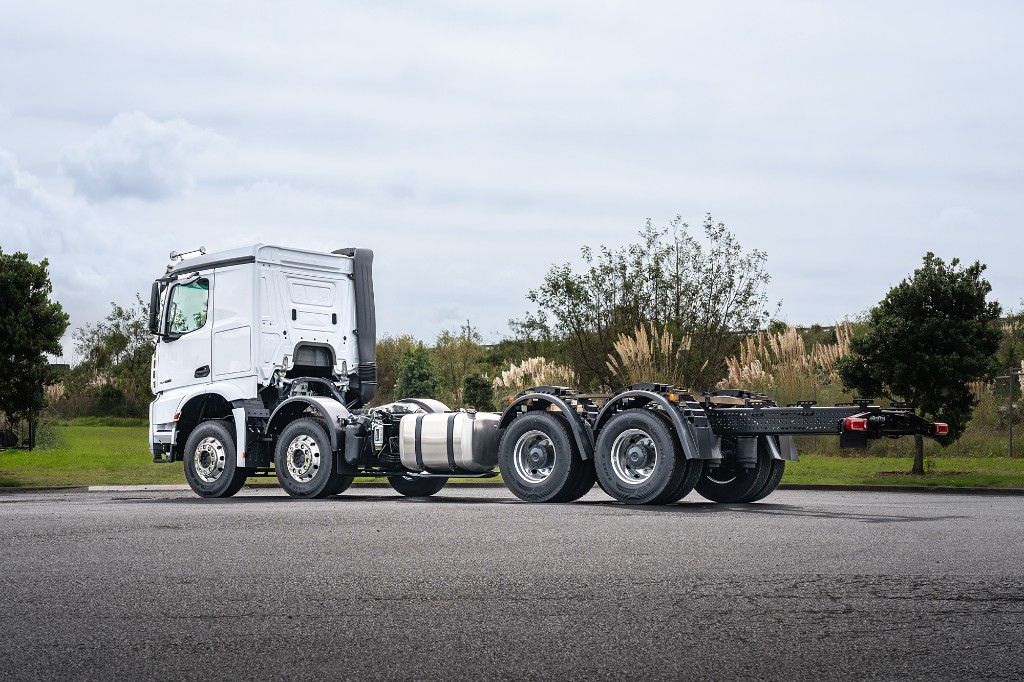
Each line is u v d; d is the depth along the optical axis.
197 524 9.72
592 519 10.14
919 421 11.65
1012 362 25.56
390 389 47.50
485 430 14.10
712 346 24.70
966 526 9.50
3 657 4.62
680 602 5.77
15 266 24.80
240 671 4.39
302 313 15.14
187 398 15.13
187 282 15.41
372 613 5.50
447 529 9.20
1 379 24.61
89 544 8.26
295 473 14.49
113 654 4.67
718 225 25.41
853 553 7.62
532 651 4.71
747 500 13.09
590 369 25.02
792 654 4.65
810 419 12.14
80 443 31.86
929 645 4.81
